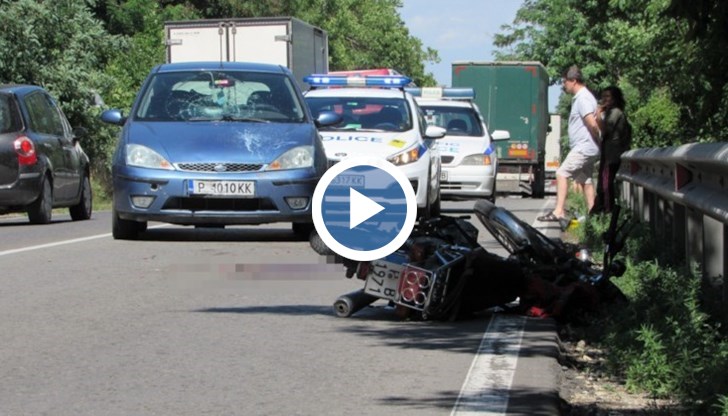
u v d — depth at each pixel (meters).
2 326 10.27
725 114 17.31
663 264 14.02
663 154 13.38
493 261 10.64
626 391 8.28
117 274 13.80
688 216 12.52
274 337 9.83
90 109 38.97
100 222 23.94
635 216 20.27
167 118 18.44
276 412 7.29
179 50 38.09
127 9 63.31
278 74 19.50
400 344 9.56
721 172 9.98
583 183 21.53
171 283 13.03
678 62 17.31
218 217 17.31
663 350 8.59
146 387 7.95
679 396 7.91
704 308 10.16
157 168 17.38
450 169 30.23
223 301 11.77
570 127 21.44
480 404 7.50
